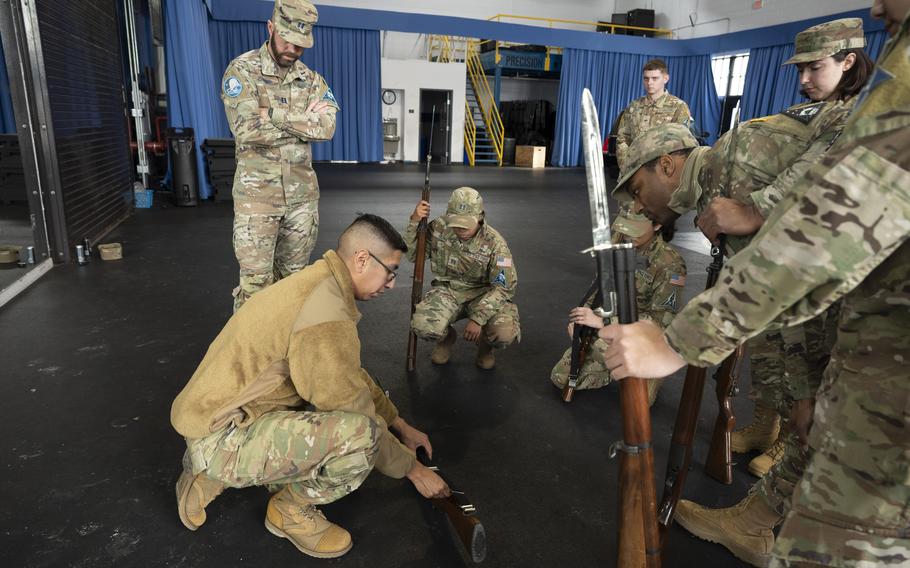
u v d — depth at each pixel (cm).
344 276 168
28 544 180
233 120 321
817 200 78
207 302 408
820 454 95
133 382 287
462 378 307
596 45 1576
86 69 575
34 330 349
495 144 1719
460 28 1438
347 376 165
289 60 329
